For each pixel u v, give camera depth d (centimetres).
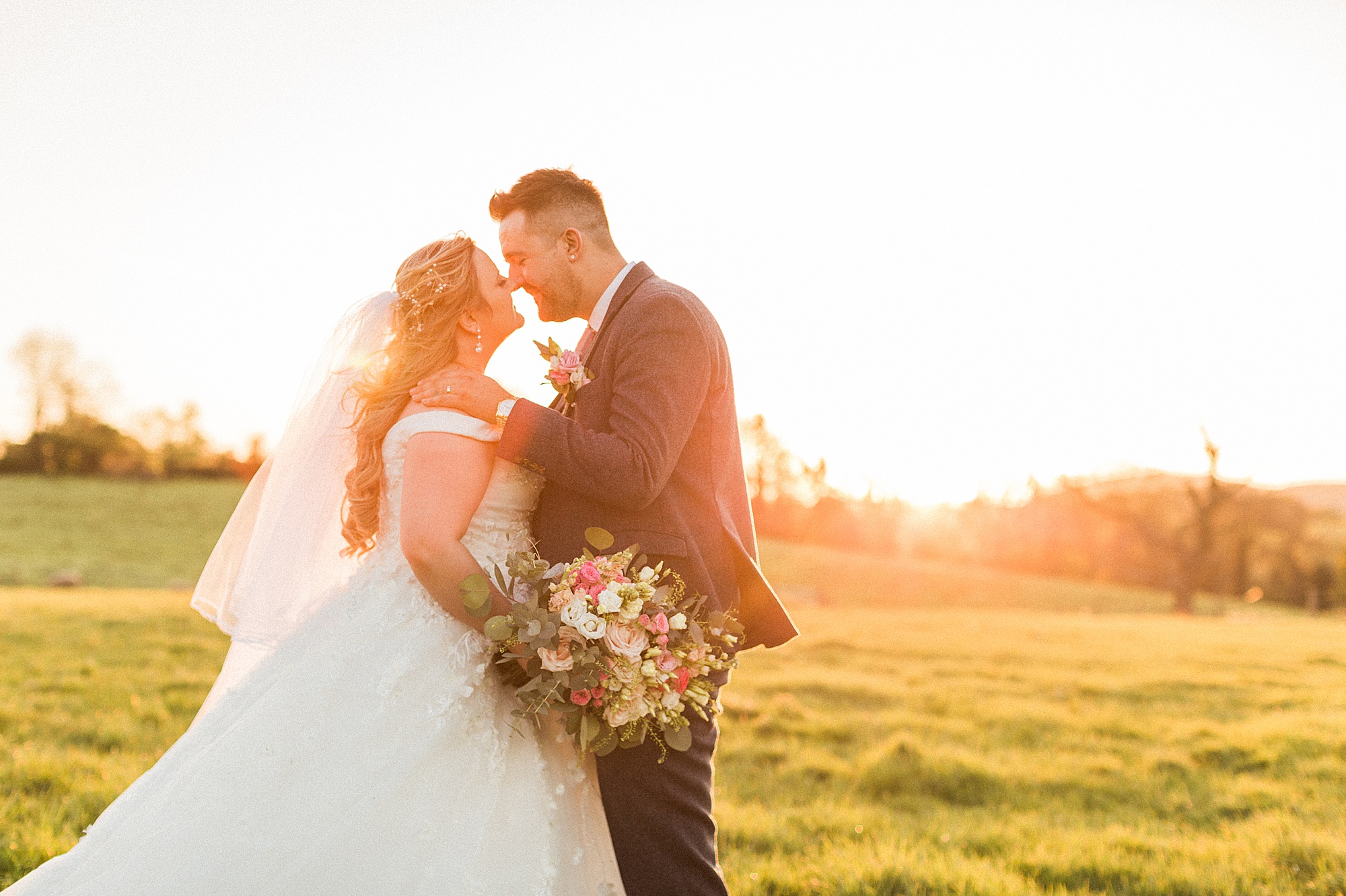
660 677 245
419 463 258
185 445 7231
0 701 743
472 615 250
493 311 288
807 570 4978
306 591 286
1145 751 749
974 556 6384
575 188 294
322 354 294
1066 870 446
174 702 769
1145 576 6012
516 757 261
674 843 260
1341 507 6712
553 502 278
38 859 386
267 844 238
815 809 550
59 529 4834
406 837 241
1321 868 441
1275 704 1005
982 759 683
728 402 293
